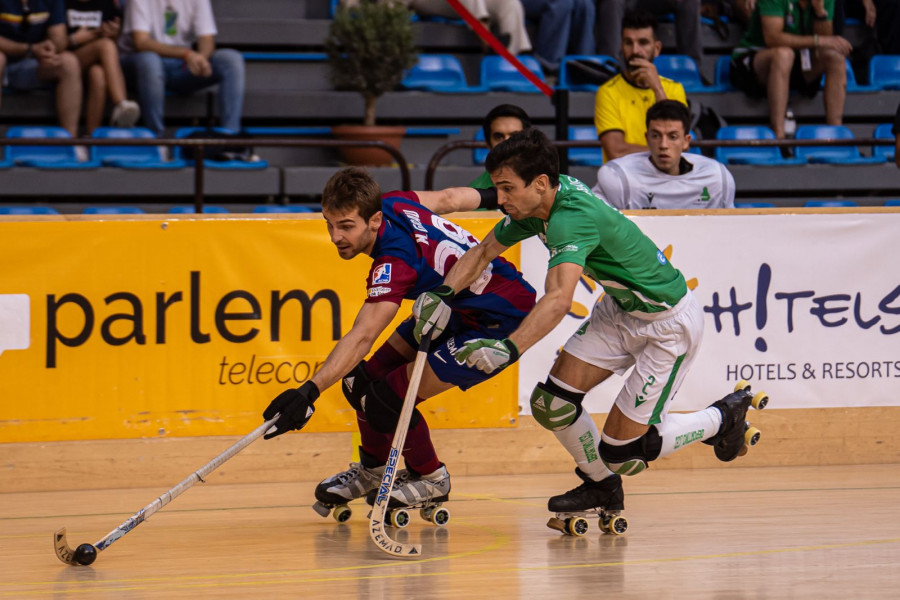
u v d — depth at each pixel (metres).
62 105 18.03
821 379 12.68
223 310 11.54
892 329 12.83
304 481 11.91
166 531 9.52
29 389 11.17
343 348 8.45
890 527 9.65
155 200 18.19
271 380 11.68
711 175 13.05
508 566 8.26
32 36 18.00
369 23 18.48
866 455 12.88
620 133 15.16
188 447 11.59
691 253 12.26
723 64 21.58
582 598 7.38
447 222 9.37
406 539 9.20
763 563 8.35
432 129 19.94
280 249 11.62
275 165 19.25
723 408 9.67
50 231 11.11
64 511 10.38
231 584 7.72
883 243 12.72
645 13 15.16
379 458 9.59
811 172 19.81
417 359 8.48
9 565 8.30
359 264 11.80
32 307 11.12
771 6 20.20
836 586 7.70
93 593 7.49
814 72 20.45
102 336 11.30
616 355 9.18
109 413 11.38
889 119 21.80
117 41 18.50
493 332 9.23
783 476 12.12
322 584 7.71
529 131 8.36
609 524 9.32
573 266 8.14
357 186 8.48
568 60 20.59
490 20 20.86
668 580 7.85
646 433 9.15
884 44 22.70
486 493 11.21
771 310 12.49
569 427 9.24
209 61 18.56
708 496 11.05
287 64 20.27
